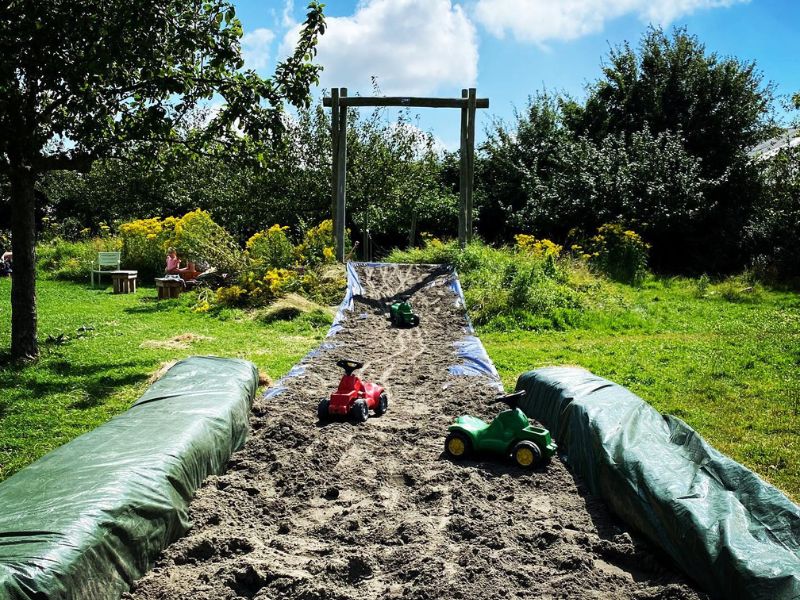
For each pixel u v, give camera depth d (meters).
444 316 17.11
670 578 4.72
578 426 6.93
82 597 3.96
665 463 5.64
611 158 28.80
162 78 11.34
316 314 17.61
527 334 15.73
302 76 12.48
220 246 22.70
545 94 36.66
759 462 7.45
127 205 35.69
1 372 11.45
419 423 8.55
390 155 31.67
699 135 30.44
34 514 4.31
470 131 22.88
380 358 12.58
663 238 28.23
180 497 5.49
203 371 8.57
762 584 3.96
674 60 32.28
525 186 32.41
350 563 4.90
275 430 7.91
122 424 6.40
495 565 4.81
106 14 11.01
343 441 7.70
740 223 28.30
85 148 12.38
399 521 5.70
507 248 24.22
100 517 4.38
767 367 11.70
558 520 5.69
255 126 12.38
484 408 9.05
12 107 11.59
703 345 13.90
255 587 4.62
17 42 10.98
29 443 8.08
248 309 18.58
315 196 31.64
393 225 33.16
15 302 12.27
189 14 11.76
